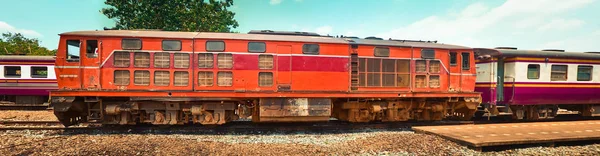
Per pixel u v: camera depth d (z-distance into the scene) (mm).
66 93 7402
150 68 7840
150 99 7719
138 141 6621
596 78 11492
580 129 8008
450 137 6996
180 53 7949
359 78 8852
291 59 8383
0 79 14508
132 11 19406
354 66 8812
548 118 11969
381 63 9023
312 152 5949
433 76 9422
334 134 8289
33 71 14789
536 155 6117
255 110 8414
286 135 8008
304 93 8203
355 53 8797
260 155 5645
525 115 12008
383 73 9031
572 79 11164
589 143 7570
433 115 9805
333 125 9320
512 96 10523
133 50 7789
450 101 9453
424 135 7504
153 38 7859
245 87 8172
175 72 7934
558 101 11031
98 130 8227
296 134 8250
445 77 9500
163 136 7484
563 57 11039
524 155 6117
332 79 8594
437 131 7703
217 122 8219
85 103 8047
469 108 9570
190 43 7992
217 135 7883
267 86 8297
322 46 8562
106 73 7715
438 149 6289
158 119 8008
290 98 8234
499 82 10938
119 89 7684
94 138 7059
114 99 8031
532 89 10625
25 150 5758
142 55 7844
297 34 9188
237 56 8141
